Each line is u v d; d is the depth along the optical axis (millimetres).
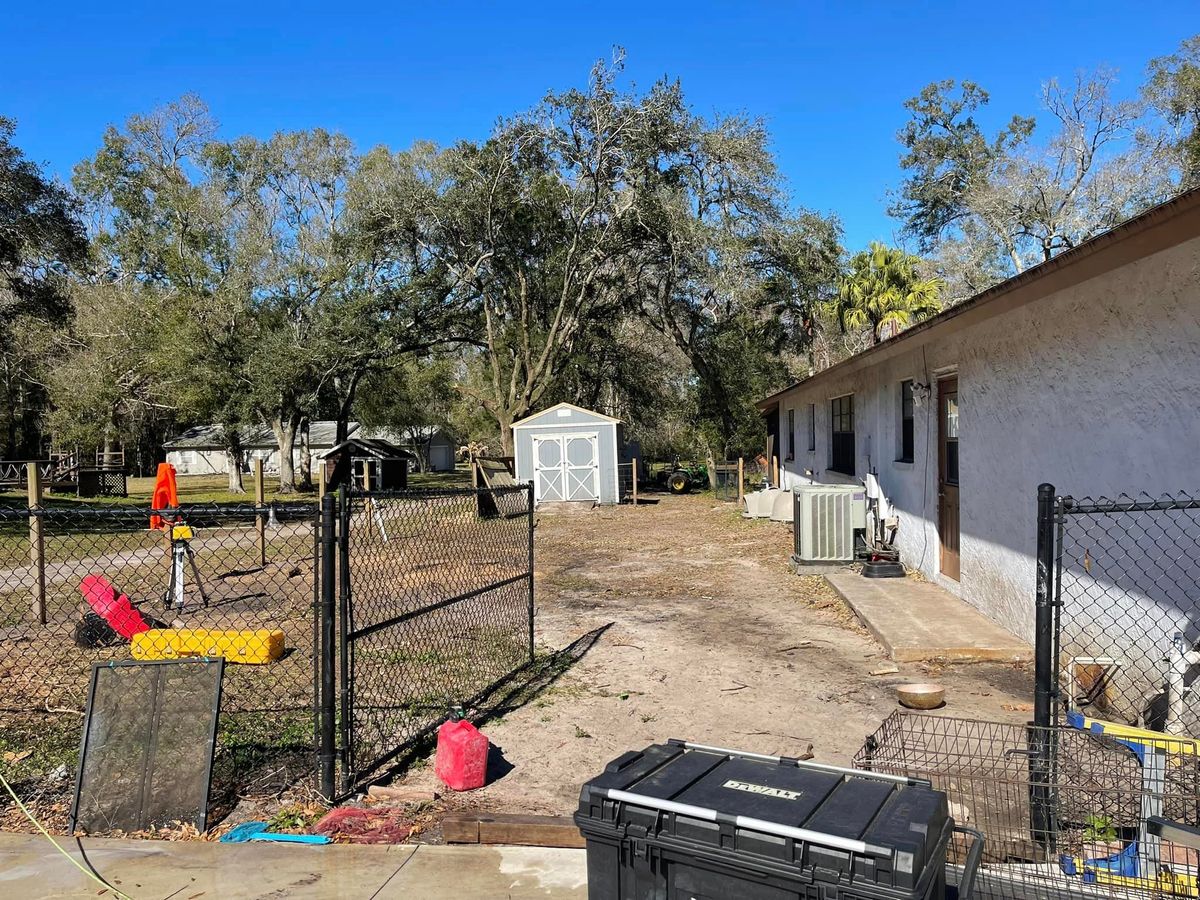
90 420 36000
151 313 33156
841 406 14336
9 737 5008
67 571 12664
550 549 14227
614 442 24172
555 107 28031
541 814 3824
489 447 47375
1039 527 3418
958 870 2789
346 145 35188
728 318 30422
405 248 30500
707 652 6816
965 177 38125
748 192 27609
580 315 31484
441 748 4273
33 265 24531
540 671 6348
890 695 5555
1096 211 30703
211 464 55344
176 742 3986
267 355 30359
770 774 2395
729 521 17906
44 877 3352
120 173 37938
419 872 3359
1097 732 3197
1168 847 2840
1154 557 4754
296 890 3227
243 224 32812
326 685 4078
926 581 9203
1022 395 6500
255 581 11375
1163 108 29344
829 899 1943
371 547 13867
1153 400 4750
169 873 3371
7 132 21125
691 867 2127
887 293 27141
